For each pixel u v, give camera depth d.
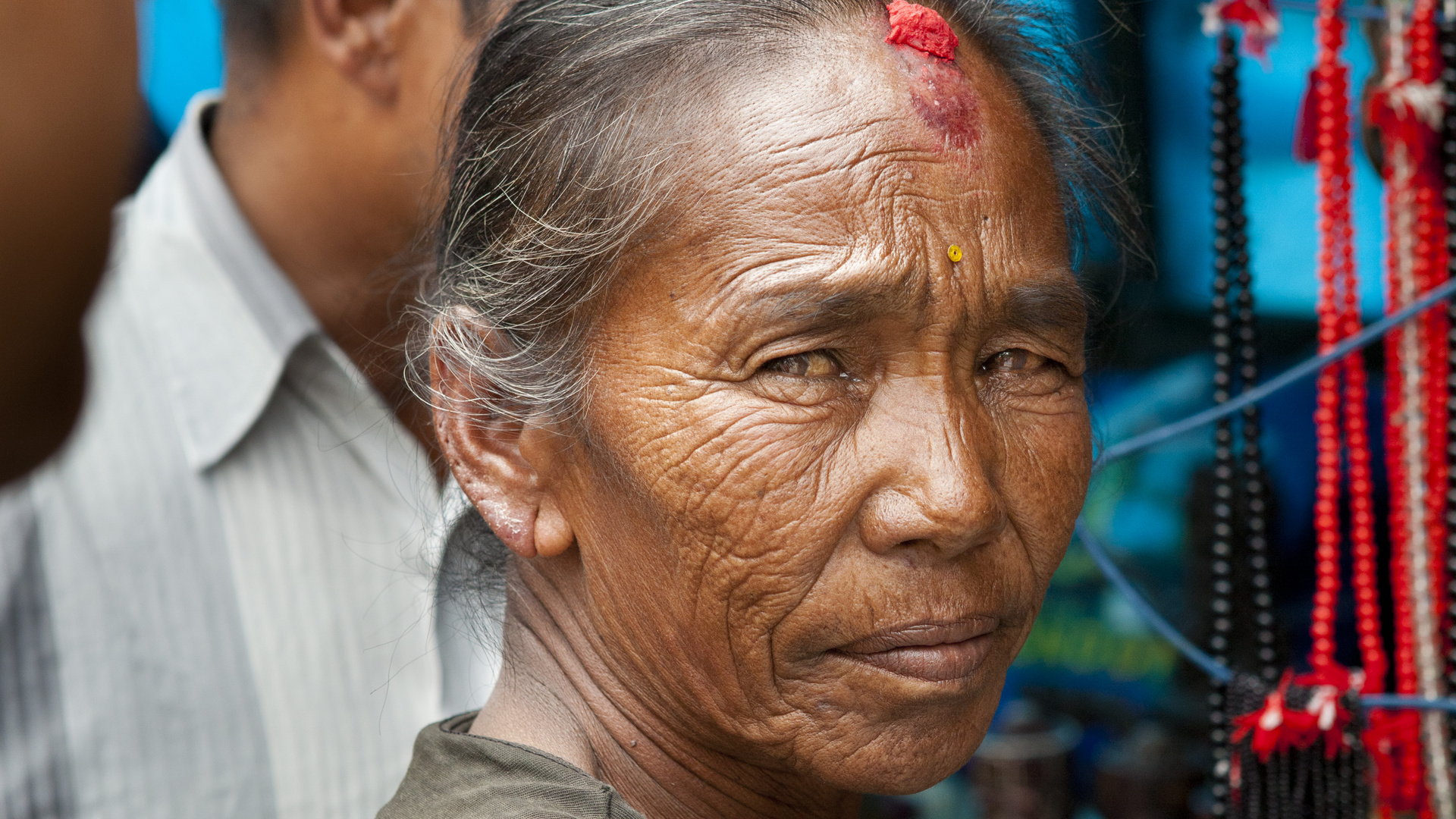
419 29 2.06
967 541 1.07
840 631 1.09
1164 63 3.13
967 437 1.08
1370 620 1.56
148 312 2.24
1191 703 3.09
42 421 0.37
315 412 2.34
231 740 2.17
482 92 1.22
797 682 1.12
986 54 1.20
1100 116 1.47
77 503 2.12
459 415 1.21
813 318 1.06
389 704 2.31
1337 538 1.58
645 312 1.09
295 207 2.24
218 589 2.21
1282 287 3.14
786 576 1.09
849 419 1.09
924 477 1.07
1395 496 1.57
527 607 1.27
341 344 2.38
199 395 2.24
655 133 1.09
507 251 1.17
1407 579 1.56
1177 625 3.16
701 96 1.08
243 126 2.29
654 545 1.12
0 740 2.01
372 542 2.35
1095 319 1.53
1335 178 1.56
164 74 2.90
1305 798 1.53
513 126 1.18
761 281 1.05
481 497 1.21
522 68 1.18
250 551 2.24
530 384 1.16
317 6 2.09
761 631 1.11
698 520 1.09
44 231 0.35
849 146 1.07
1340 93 1.55
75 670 2.07
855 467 1.08
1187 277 3.20
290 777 2.21
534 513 1.20
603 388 1.12
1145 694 3.16
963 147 1.10
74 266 0.36
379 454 2.36
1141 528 3.25
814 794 1.29
